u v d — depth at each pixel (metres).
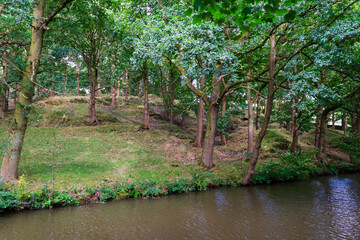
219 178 14.71
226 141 28.45
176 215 9.28
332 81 19.56
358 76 13.73
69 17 14.09
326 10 11.57
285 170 16.77
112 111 35.09
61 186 11.30
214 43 12.25
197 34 12.56
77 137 21.38
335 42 11.79
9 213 9.08
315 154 22.06
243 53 15.07
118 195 11.37
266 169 16.27
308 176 17.94
